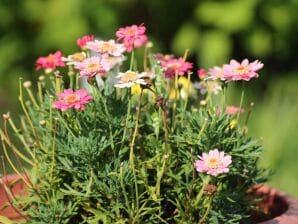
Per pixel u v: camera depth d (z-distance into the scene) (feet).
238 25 8.97
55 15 9.19
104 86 3.49
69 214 3.31
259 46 9.14
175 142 3.37
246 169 3.40
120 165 3.20
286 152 7.32
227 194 3.32
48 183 3.37
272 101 8.50
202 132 3.28
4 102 10.46
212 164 3.06
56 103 3.14
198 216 3.35
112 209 3.26
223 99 3.36
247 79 3.27
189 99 3.72
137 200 3.20
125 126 3.26
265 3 9.16
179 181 3.29
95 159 3.26
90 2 9.09
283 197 3.72
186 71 3.58
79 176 3.29
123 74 3.18
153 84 3.40
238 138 3.33
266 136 7.41
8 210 3.71
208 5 9.14
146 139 3.42
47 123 3.44
